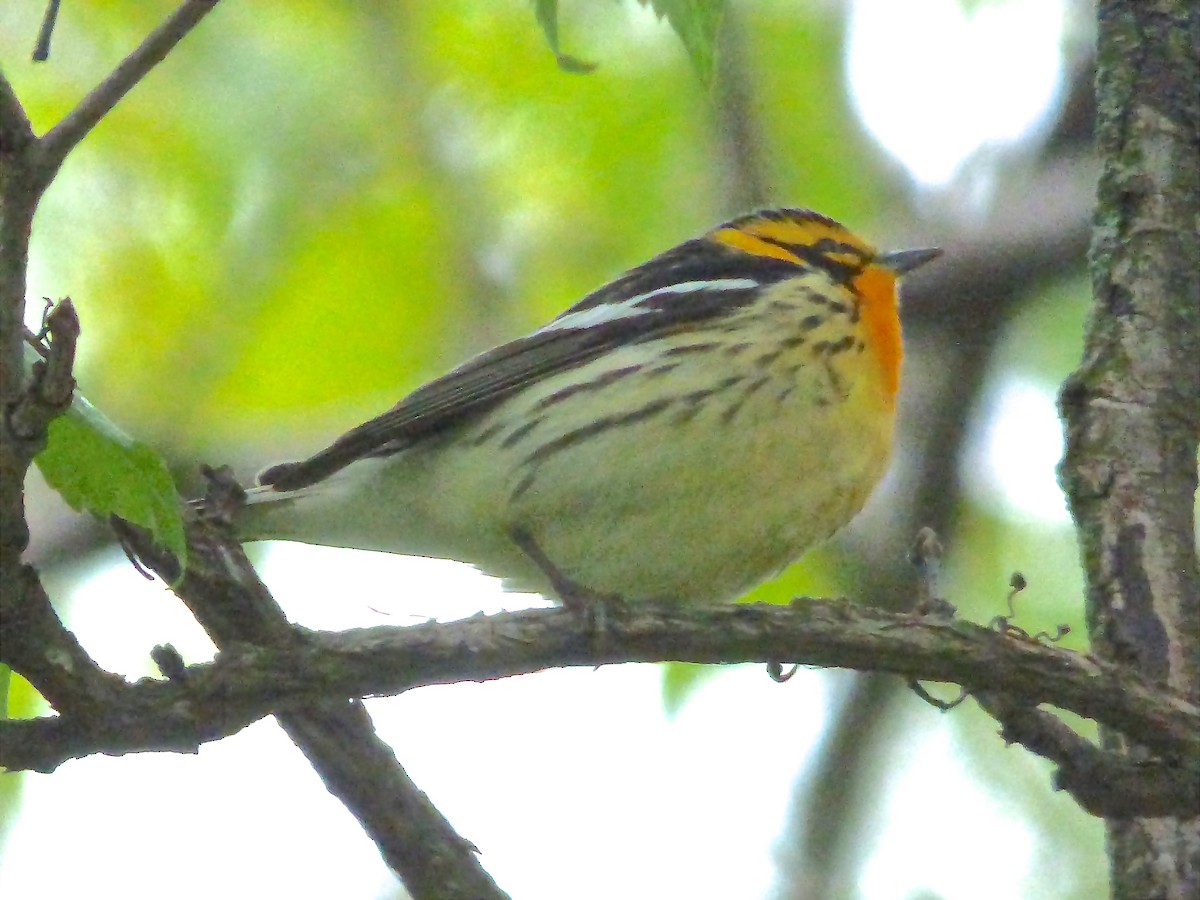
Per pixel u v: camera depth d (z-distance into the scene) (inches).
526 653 303.6
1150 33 382.3
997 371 563.2
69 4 556.4
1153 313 363.3
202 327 546.9
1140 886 321.7
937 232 551.2
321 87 572.7
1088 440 357.1
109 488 251.3
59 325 235.1
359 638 292.8
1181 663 332.5
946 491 541.6
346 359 550.0
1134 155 375.2
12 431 241.4
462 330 557.3
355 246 560.1
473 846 362.3
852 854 503.5
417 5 575.2
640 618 310.2
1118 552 344.5
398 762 360.8
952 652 311.6
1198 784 306.8
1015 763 540.4
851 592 534.9
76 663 266.8
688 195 575.8
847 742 510.3
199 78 564.7
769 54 573.6
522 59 570.6
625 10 571.2
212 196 557.9
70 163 554.3
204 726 275.7
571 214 577.9
